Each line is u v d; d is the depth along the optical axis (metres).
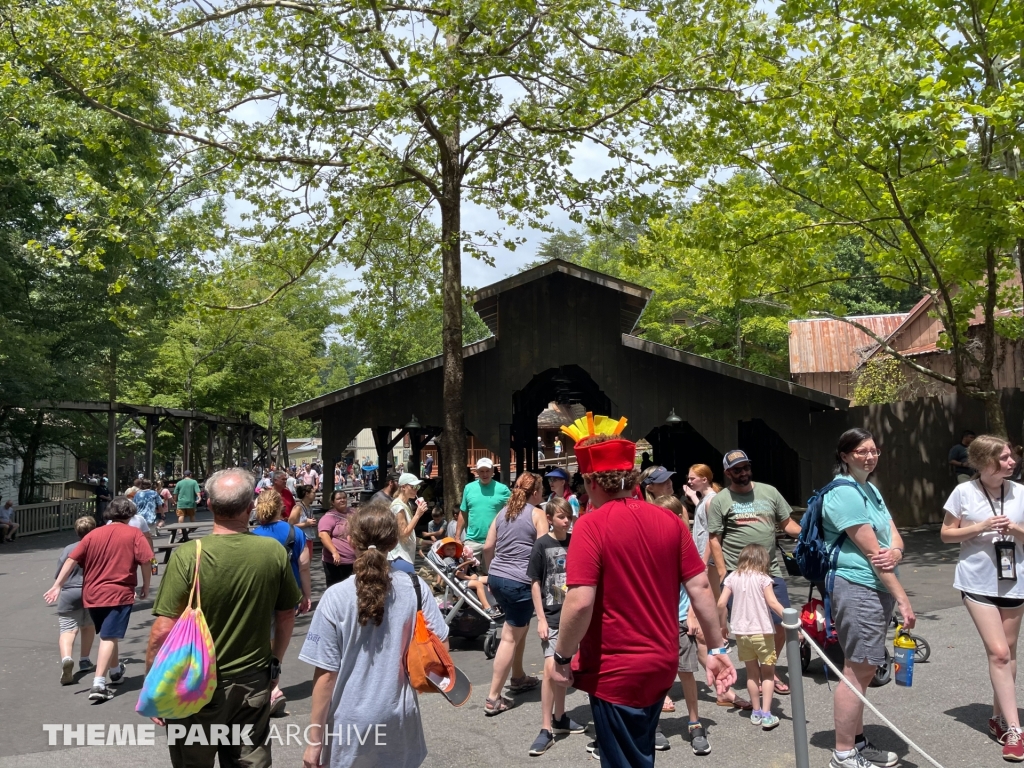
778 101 11.32
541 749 5.52
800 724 4.30
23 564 17.20
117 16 11.40
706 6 11.35
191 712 3.72
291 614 4.22
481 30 11.60
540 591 5.87
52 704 7.16
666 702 6.34
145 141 14.88
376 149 11.40
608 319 16.81
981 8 12.26
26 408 24.19
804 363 35.69
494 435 16.67
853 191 13.62
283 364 38.38
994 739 5.36
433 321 17.83
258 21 11.88
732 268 14.21
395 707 3.53
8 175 20.50
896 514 16.70
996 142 12.99
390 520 3.71
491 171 14.54
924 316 25.66
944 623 8.61
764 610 5.90
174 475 42.75
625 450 3.73
